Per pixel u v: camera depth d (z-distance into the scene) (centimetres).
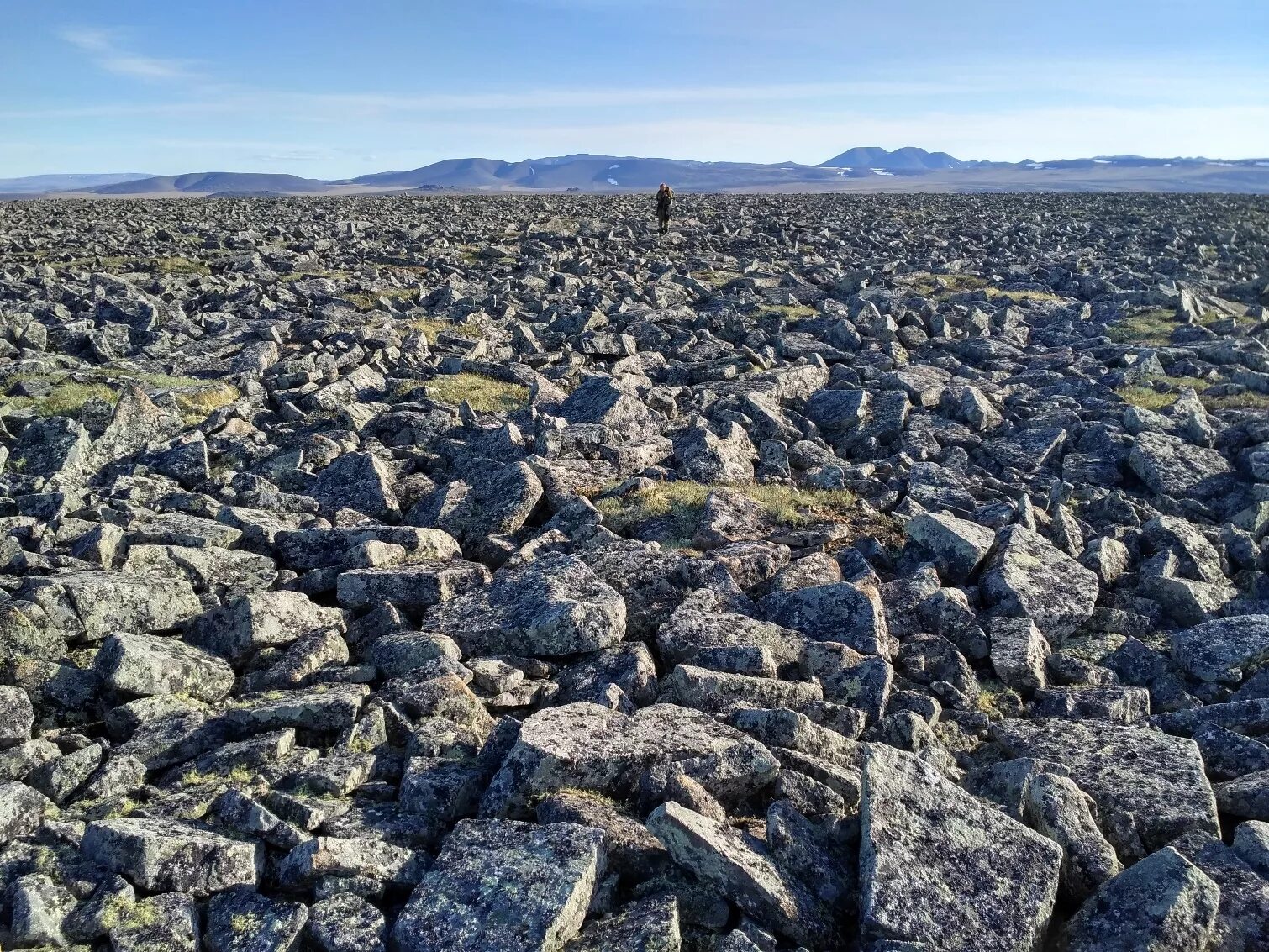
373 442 1855
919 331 2975
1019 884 698
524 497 1501
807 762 860
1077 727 1004
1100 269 4512
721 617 1152
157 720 931
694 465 1722
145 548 1230
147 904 674
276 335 2675
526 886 676
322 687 1005
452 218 7138
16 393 2109
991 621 1206
